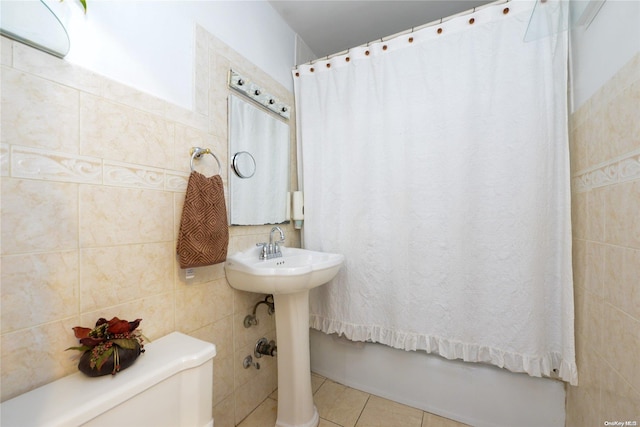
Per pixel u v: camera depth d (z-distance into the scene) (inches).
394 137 55.8
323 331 63.3
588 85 38.7
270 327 59.9
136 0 34.7
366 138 58.5
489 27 47.9
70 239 28.2
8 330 24.0
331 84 62.8
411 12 64.7
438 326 51.8
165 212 37.9
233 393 49.5
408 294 54.1
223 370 47.4
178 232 39.5
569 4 42.2
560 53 43.6
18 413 21.7
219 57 47.4
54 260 27.0
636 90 28.3
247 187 53.7
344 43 77.5
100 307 30.5
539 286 44.4
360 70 59.2
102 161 30.9
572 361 42.2
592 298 38.3
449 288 51.0
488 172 48.1
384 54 56.6
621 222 31.4
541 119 44.4
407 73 54.5
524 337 45.3
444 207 51.5
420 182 53.2
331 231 62.4
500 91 47.1
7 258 24.1
